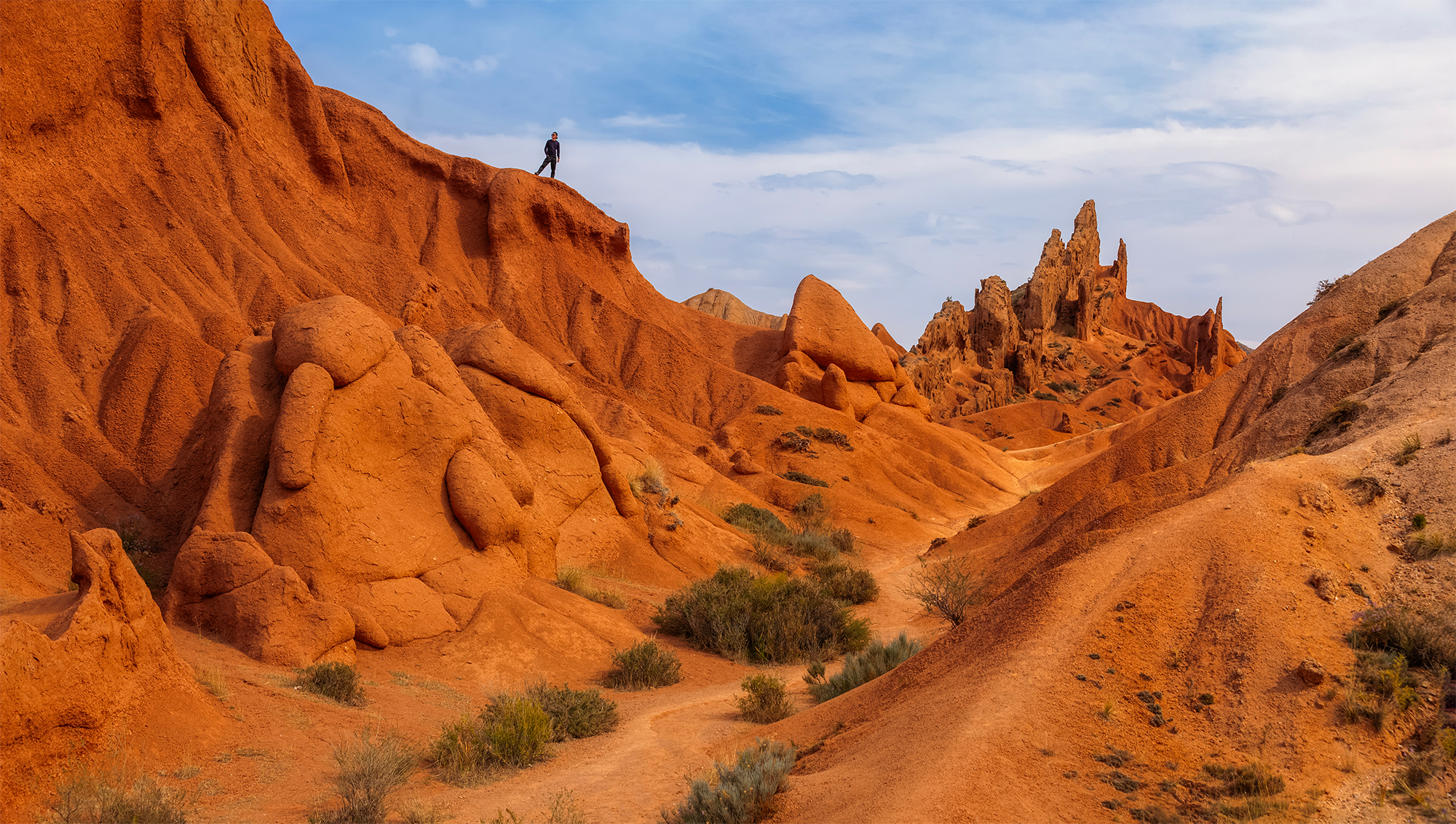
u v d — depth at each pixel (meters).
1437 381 18.02
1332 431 19.59
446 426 20.47
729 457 51.81
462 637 17.16
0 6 31.81
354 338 19.36
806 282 74.06
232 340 32.28
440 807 9.66
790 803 8.38
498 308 56.72
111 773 9.12
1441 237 35.28
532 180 63.22
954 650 10.99
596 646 18.44
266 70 48.06
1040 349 133.62
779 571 30.97
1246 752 8.03
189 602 15.26
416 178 59.12
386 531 18.05
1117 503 25.58
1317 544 10.69
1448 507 11.02
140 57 38.22
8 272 28.44
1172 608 9.91
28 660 8.88
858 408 67.56
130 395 26.23
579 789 10.43
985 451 72.69
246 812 9.19
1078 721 8.44
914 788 7.34
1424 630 8.84
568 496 26.53
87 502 21.73
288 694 12.68
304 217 46.66
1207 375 134.88
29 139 32.06
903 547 42.22
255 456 18.20
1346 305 34.41
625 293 67.75
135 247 33.41
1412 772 7.46
